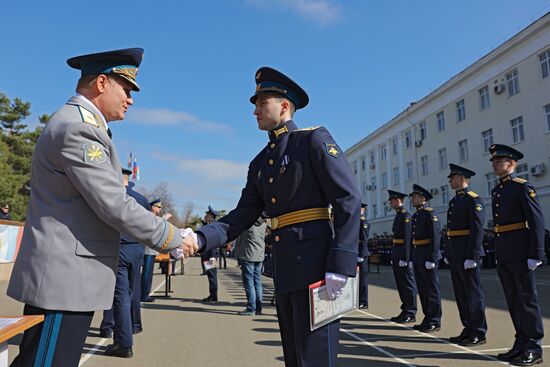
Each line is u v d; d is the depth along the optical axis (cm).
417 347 538
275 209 265
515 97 2323
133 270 513
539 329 463
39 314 214
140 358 488
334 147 255
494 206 521
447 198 2953
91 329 646
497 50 2417
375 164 4069
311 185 256
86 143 216
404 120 3516
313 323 227
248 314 776
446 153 2962
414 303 709
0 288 1050
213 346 543
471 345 545
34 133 2748
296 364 260
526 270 475
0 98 2755
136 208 225
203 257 955
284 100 280
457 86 2820
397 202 759
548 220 2078
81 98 239
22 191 2394
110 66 244
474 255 551
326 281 234
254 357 493
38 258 213
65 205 219
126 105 256
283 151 267
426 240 668
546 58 2148
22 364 212
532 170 2166
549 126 2120
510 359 471
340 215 242
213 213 1046
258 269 801
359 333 620
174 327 662
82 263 218
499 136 2438
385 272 1900
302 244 249
